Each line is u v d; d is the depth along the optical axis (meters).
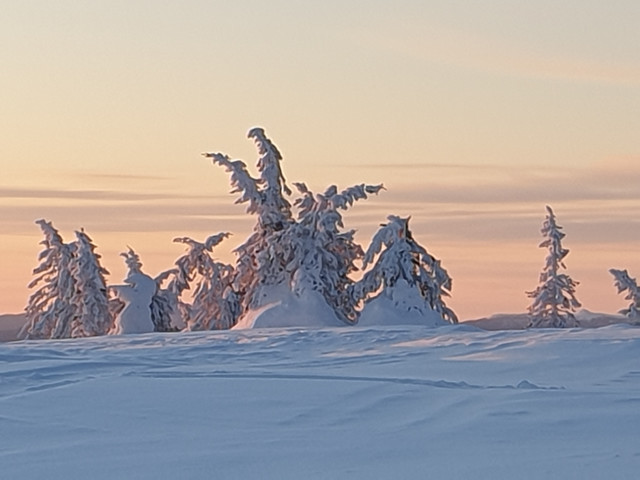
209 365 16.81
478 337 21.23
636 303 38.84
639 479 6.55
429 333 23.22
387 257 32.41
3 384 13.35
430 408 9.91
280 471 7.03
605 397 10.34
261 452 7.75
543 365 15.59
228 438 8.46
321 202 34.50
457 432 8.53
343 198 34.31
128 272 38.72
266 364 16.81
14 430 8.96
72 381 13.45
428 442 8.09
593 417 9.12
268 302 33.84
